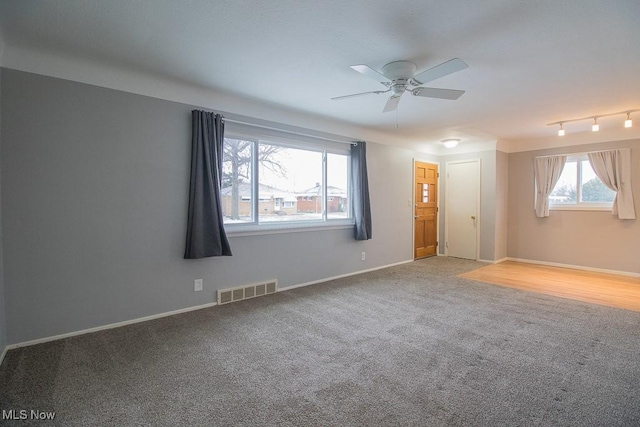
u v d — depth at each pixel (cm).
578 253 528
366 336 266
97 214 272
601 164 497
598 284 431
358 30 209
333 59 253
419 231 610
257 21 200
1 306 228
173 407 175
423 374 208
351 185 486
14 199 238
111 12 191
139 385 195
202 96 326
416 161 596
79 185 264
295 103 366
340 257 470
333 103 364
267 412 171
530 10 185
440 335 268
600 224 507
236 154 363
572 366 218
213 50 240
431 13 189
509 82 295
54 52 244
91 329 272
